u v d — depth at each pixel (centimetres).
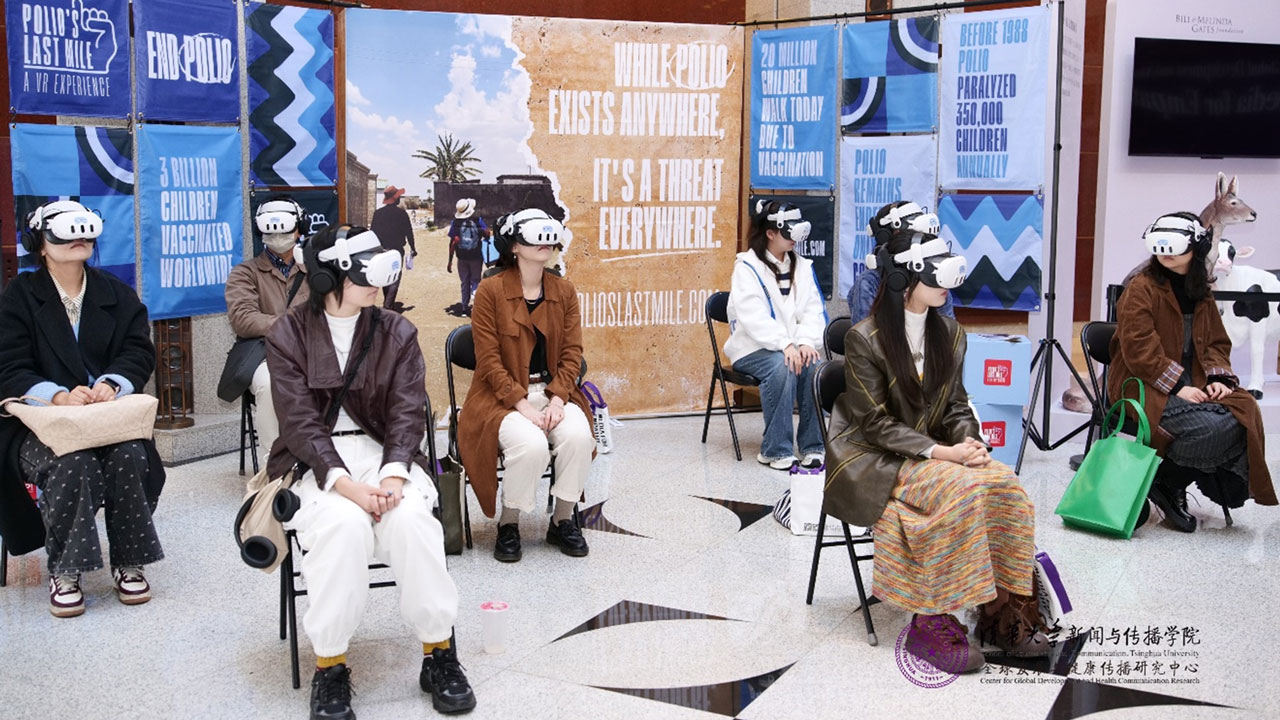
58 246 386
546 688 327
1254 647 358
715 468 582
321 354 330
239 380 500
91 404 379
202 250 571
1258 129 696
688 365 696
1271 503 469
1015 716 312
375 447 344
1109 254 690
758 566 435
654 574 425
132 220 546
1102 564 438
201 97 565
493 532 476
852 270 667
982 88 616
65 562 369
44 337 392
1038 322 649
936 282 358
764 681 333
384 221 626
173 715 308
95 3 520
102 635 364
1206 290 494
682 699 321
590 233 658
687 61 661
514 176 641
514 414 436
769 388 580
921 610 344
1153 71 671
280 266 535
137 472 386
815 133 666
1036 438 608
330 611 300
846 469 371
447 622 312
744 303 588
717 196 680
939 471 347
